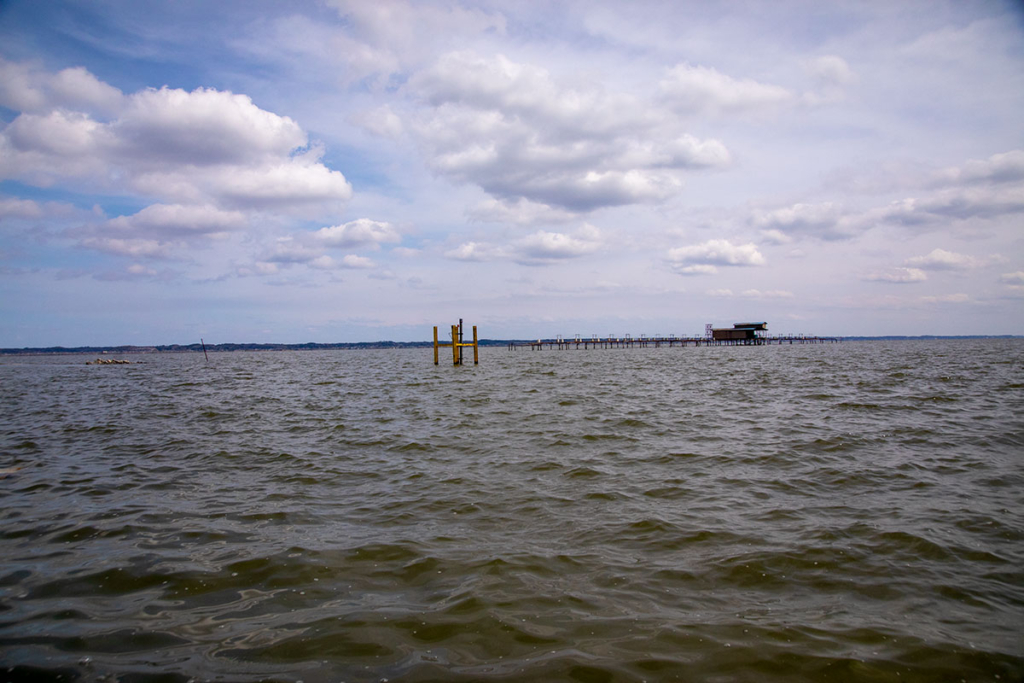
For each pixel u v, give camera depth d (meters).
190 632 5.27
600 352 105.56
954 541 7.28
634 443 13.83
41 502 9.59
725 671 4.58
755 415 17.97
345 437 15.59
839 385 27.14
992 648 4.88
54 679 4.52
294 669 4.66
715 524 8.05
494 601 5.80
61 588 6.22
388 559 6.94
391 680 4.48
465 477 10.91
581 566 6.67
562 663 4.69
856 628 5.22
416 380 37.12
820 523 8.02
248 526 8.27
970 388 24.12
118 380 43.78
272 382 38.06
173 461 12.78
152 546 7.47
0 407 24.89
